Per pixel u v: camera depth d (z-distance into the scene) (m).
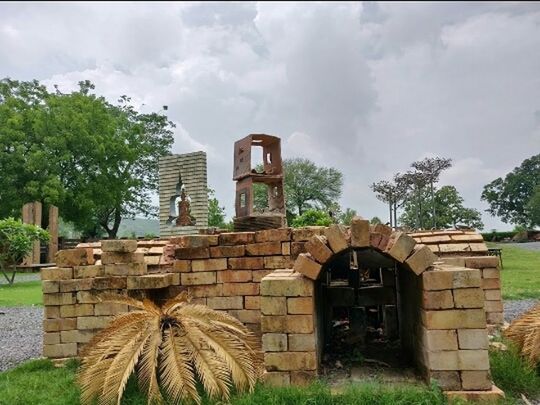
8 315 11.40
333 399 4.14
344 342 6.57
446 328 4.28
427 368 4.43
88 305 5.95
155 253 6.52
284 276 4.80
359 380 4.75
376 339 6.77
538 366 4.79
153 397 4.18
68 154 29.52
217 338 4.57
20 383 5.16
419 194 30.88
